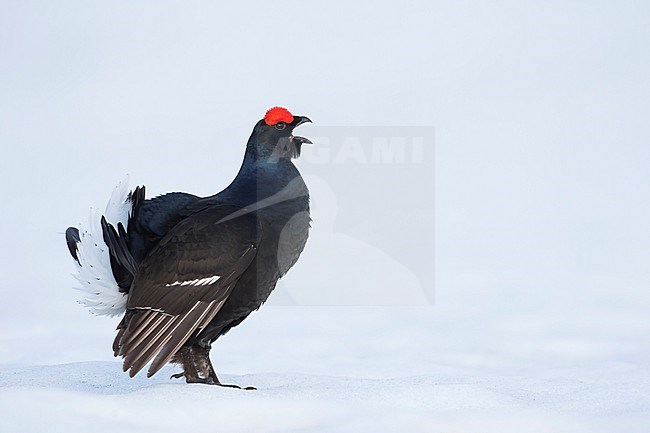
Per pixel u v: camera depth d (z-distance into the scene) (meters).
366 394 7.62
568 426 6.80
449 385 7.76
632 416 6.94
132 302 7.75
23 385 8.20
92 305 8.04
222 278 7.86
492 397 7.51
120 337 7.88
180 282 7.79
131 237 8.17
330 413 7.10
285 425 6.89
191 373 8.16
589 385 8.14
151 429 6.77
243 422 6.96
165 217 8.23
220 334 8.34
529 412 7.10
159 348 7.66
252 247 7.96
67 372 8.80
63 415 6.93
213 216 7.98
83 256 7.95
